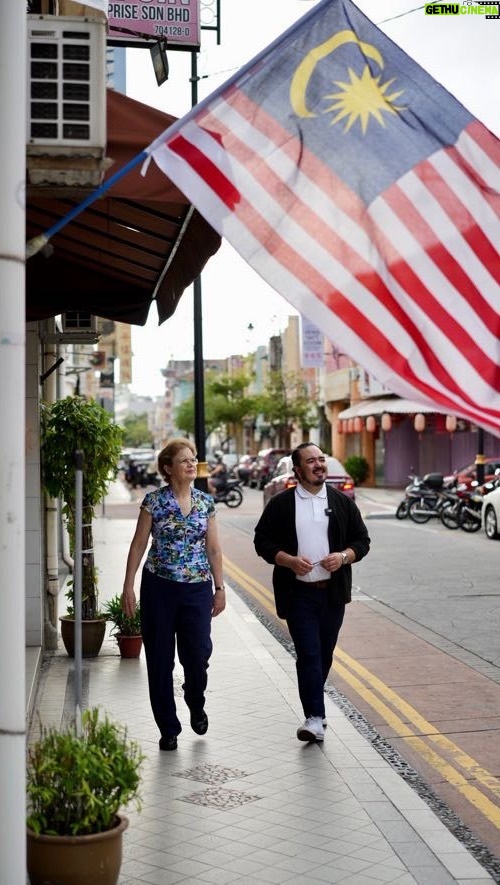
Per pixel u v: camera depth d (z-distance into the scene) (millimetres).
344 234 4203
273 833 5051
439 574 16000
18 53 3459
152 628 6434
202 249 5793
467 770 6434
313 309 4133
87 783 4070
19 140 3469
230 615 12078
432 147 4301
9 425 3438
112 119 4777
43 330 10828
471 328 4203
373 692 8508
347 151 4273
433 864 4691
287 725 7113
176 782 5836
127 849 4832
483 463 27562
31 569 8586
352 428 46531
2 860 3410
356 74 4320
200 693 6637
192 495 6480
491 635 10914
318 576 6621
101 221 6242
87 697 7758
